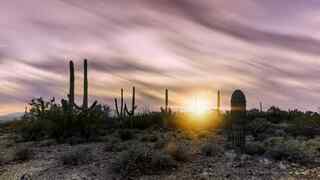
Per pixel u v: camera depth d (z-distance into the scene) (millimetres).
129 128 28219
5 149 20859
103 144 20391
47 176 14461
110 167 14594
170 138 21484
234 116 17406
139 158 14578
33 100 26609
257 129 23312
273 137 20000
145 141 20969
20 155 17734
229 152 16359
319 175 13008
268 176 13023
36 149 19938
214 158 15609
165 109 33500
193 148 17641
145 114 30594
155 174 13922
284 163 14633
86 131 23719
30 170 15453
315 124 23797
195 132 24766
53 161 16531
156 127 28406
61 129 23844
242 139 17000
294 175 13086
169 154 15492
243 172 13547
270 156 15484
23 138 24859
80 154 16281
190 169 14242
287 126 25562
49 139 23531
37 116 26172
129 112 28984
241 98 17297
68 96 28469
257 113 34219
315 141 19141
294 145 16359
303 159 14969
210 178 13070
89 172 14547
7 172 15602
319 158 15531
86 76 30641
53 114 25375
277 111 34625
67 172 14734
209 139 20672
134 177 13742
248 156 15570
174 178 13312
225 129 25562
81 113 24703
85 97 30609
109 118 30266
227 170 13875
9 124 38812
